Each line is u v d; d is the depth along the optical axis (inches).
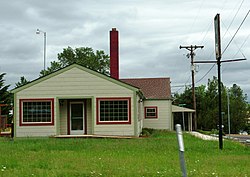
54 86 1197.1
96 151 772.0
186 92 3043.8
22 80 2682.1
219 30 915.4
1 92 2551.7
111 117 1191.6
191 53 2027.6
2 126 1529.3
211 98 3043.8
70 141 986.1
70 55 2920.8
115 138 1114.1
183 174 284.5
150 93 1862.7
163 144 918.4
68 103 1225.4
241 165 605.3
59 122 1198.3
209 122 2925.7
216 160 664.4
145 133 1432.1
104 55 2913.4
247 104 3639.3
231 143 1061.1
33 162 595.5
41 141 994.1
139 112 1359.5
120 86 1192.8
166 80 1951.3
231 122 3152.1
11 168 543.5
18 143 940.6
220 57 916.6
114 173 498.3
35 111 1195.3
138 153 741.3
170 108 1845.5
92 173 494.6
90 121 1219.2
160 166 563.5
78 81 1197.7
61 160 617.6
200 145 948.0
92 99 1192.2
